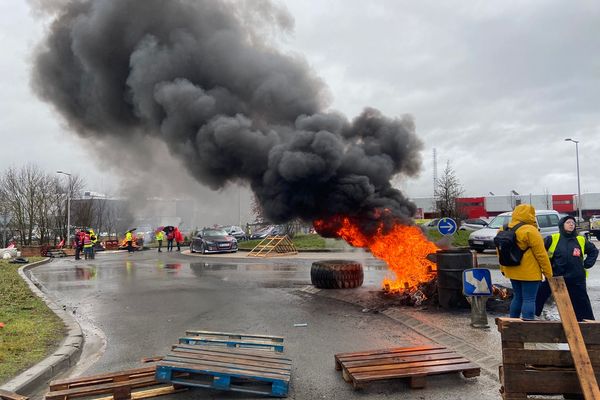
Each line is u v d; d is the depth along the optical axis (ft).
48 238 115.55
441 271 25.08
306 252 77.20
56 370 15.85
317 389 13.96
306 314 25.45
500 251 17.63
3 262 62.28
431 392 13.57
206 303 29.66
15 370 15.17
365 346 18.71
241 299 30.99
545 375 10.57
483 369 15.51
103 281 42.04
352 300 29.04
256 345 17.06
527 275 17.30
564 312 10.72
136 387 13.79
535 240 17.07
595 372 10.36
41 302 28.68
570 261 18.16
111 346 19.53
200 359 14.39
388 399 13.10
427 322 21.94
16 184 111.86
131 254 84.28
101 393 13.08
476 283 20.65
